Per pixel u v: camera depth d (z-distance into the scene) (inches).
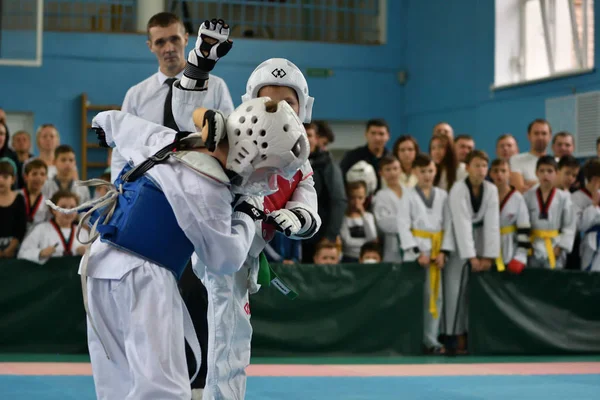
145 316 124.8
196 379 177.3
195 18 578.2
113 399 128.7
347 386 239.3
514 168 388.2
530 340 326.6
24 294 303.3
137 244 127.2
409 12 611.8
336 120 599.8
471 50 551.2
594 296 334.0
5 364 275.9
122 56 556.7
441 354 322.3
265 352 305.6
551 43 503.8
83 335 305.4
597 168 352.5
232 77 574.9
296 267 308.8
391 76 611.8
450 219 322.0
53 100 546.3
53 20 563.8
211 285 153.5
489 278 324.5
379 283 314.8
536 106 501.4
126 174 132.6
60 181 335.9
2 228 311.9
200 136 132.3
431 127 589.3
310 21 610.9
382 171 343.9
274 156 124.6
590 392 233.1
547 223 336.5
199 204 126.4
